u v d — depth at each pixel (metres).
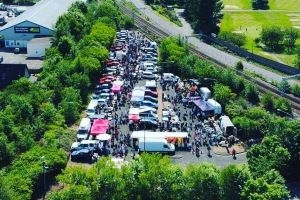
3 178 115.88
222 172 111.69
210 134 157.12
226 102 178.12
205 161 143.00
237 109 171.00
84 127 154.50
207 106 172.00
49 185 127.31
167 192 111.12
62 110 164.25
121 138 153.50
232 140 154.75
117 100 180.38
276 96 193.25
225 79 193.25
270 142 133.25
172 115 167.88
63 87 179.62
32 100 162.75
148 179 110.50
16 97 160.38
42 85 176.75
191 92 187.88
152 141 145.50
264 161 127.12
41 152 133.38
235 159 145.12
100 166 114.56
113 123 163.62
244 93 188.38
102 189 110.06
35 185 123.56
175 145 151.00
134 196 111.06
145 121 160.75
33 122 154.88
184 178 111.75
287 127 136.75
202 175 110.94
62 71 186.75
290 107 176.75
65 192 108.69
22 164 128.62
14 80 185.38
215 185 110.94
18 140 142.75
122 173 112.38
